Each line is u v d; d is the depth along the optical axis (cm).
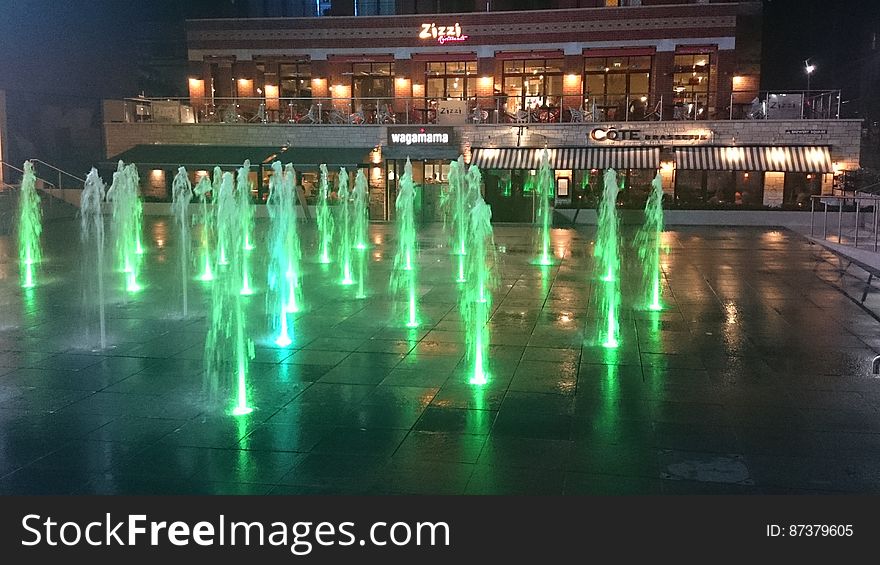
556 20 3266
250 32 3503
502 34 3328
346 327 1105
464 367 886
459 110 3162
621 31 3212
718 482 563
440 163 3216
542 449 627
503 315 1198
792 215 2978
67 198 3042
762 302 1317
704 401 755
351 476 575
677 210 3073
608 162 3023
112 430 673
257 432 668
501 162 3092
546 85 3353
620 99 3281
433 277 1605
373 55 3441
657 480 566
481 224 1838
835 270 1730
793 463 597
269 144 3275
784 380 830
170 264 1792
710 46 3152
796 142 2970
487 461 602
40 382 823
